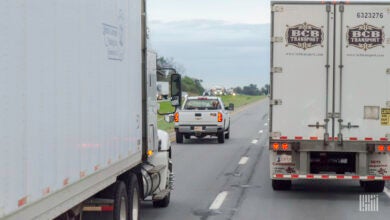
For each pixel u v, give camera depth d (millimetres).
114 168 14914
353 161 24969
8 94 8711
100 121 13531
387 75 23734
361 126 23859
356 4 23734
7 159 8695
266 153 43250
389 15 23672
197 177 30922
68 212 12484
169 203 23438
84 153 12352
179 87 22297
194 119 50625
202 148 47031
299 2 23750
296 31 23844
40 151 9922
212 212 21562
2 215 8539
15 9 8922
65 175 11180
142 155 19266
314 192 26203
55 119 10594
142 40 19266
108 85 14203
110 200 15312
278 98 24000
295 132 24016
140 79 18047
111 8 14336
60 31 10805
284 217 20672
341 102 23844
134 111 17203
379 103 23766
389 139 23766
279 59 23938
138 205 17609
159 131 22516
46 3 10117
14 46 8898
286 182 26188
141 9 18406
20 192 9156
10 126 8789
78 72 11867
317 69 23859
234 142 52750
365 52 23734
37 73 9773
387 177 24016
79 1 11859
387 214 21281
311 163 25141
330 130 23906
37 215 9875
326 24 23797
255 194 25594
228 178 30578
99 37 13336
